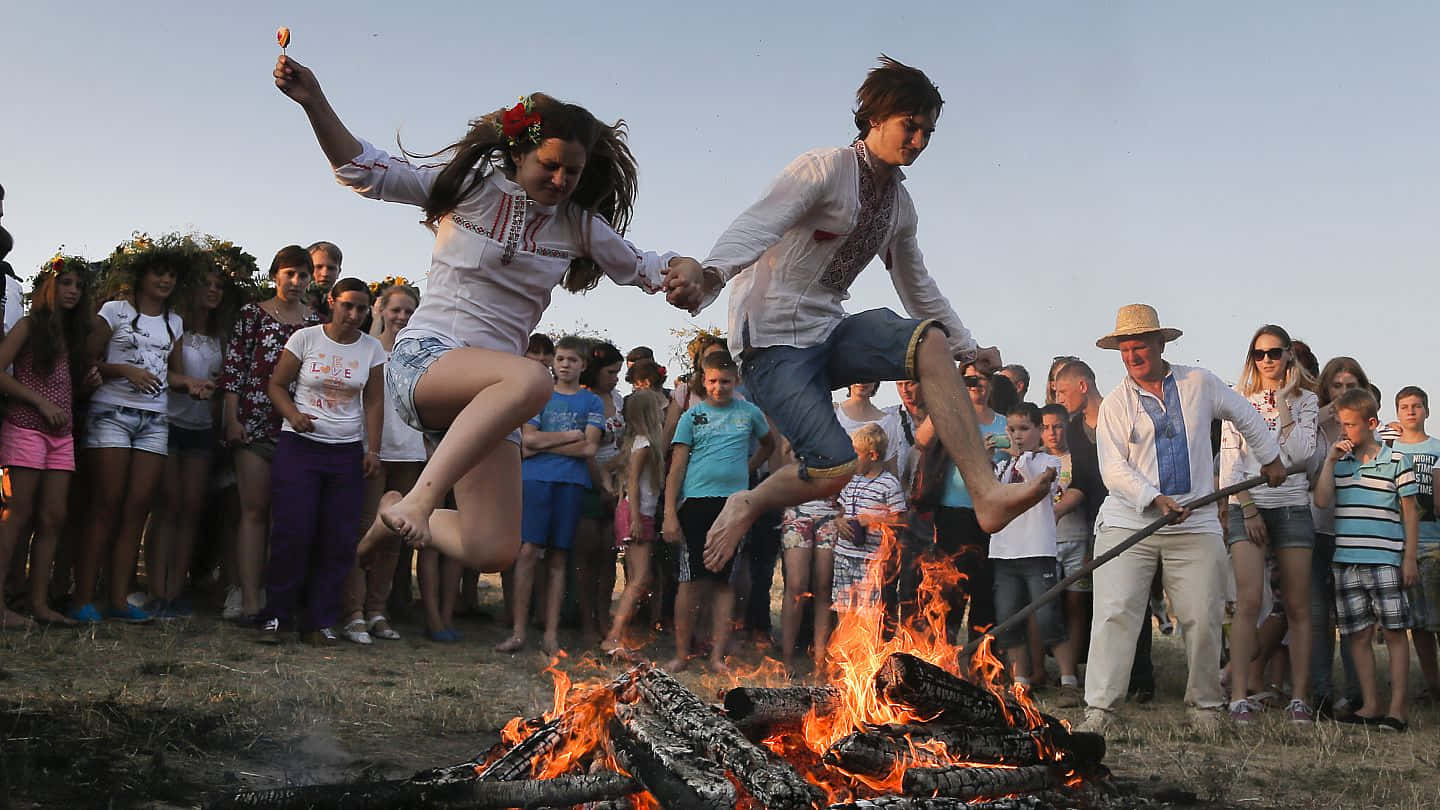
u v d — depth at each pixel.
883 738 3.40
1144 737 5.64
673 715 3.15
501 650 6.97
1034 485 3.77
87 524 6.46
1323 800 4.55
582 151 3.38
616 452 7.86
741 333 4.16
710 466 6.93
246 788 3.47
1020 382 8.18
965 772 3.29
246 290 8.04
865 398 7.67
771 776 2.88
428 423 3.39
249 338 6.91
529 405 3.18
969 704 3.61
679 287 3.61
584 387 7.87
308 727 4.72
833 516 7.26
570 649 7.30
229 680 5.44
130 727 4.33
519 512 3.63
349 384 6.71
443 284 3.46
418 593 9.20
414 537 2.99
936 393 3.98
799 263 4.09
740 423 7.00
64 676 5.14
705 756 3.03
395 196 3.38
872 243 4.16
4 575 6.06
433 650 6.91
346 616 6.98
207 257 6.95
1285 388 6.55
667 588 8.21
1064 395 7.42
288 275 6.97
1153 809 3.89
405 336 3.43
